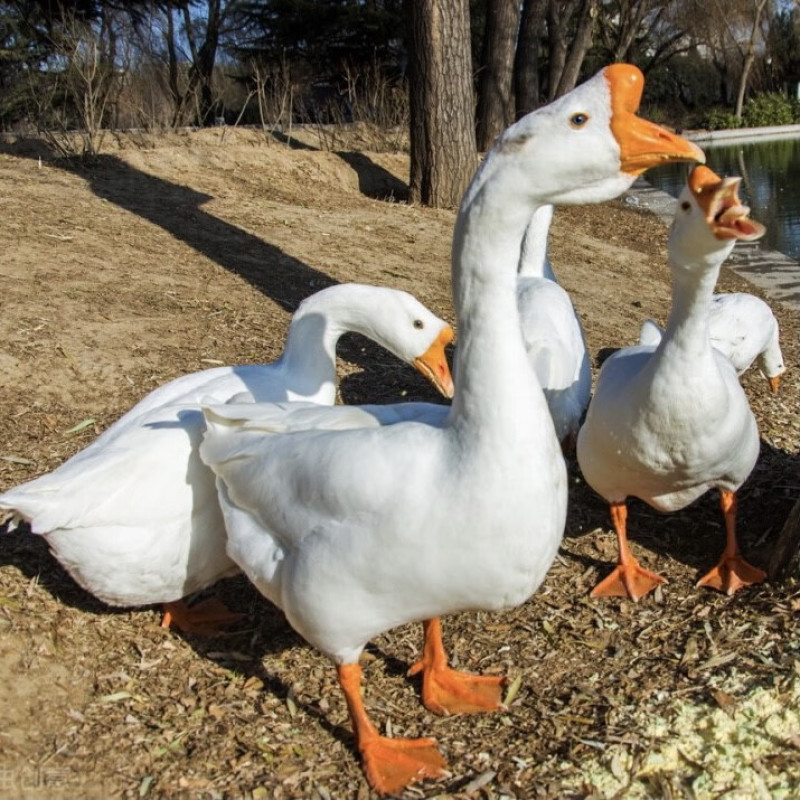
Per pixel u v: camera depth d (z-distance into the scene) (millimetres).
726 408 1205
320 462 939
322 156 4090
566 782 992
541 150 826
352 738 1076
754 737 1029
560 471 919
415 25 3535
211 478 1157
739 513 1587
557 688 1166
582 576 1428
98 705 1104
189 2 8203
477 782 1000
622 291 2963
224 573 1229
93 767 1009
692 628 1275
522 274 1980
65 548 1120
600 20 10688
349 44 9109
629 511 1610
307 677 1182
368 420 1063
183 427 1160
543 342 1623
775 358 1975
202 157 3756
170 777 1001
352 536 911
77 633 1219
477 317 868
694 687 1139
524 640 1269
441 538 883
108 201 3006
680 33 12094
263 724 1093
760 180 6098
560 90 6012
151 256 2549
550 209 1975
